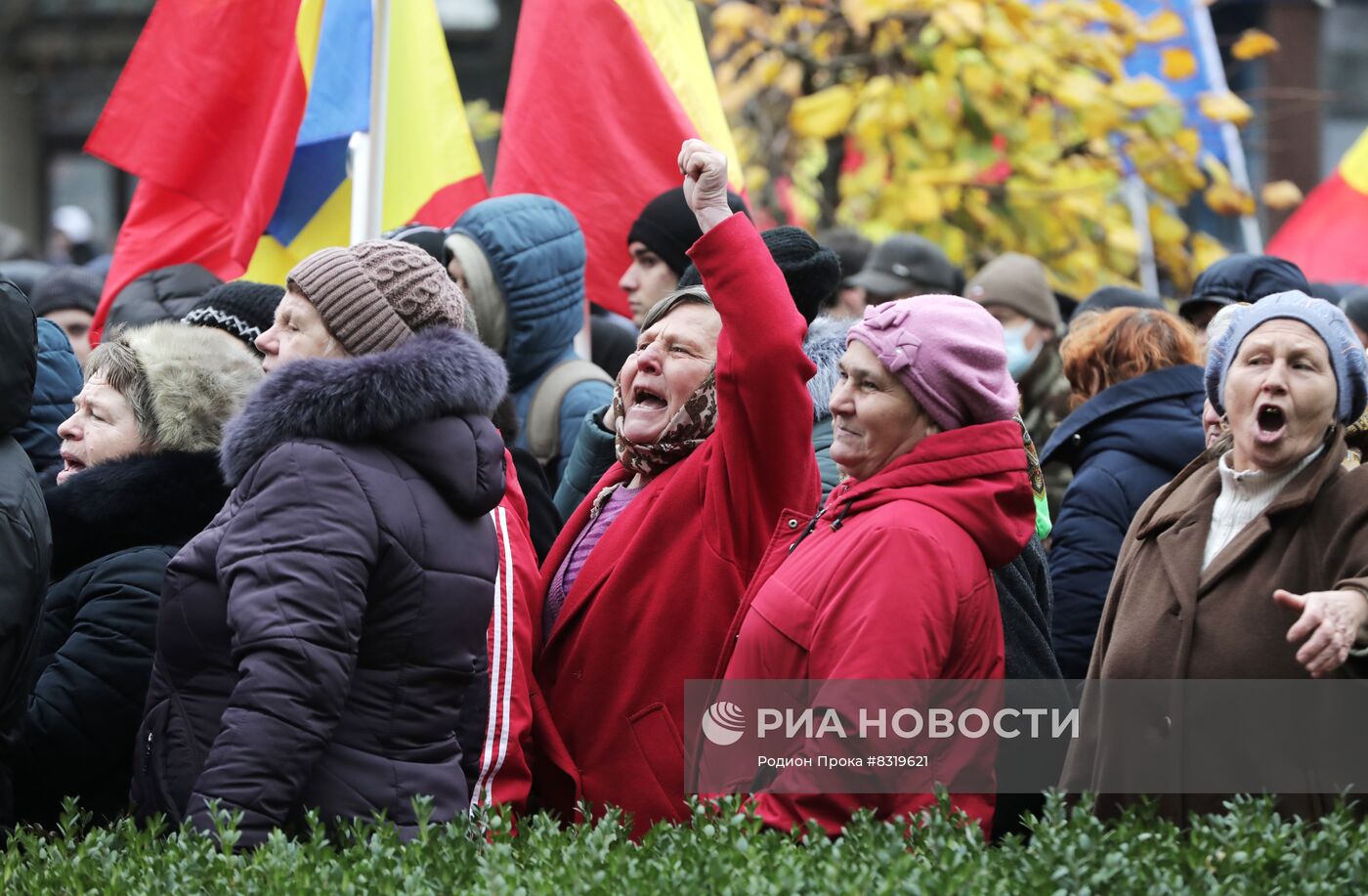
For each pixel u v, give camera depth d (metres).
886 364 9.59
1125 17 25.28
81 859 8.79
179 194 15.59
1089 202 24.88
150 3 50.38
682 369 10.82
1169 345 13.58
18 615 9.70
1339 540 9.09
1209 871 8.25
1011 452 9.57
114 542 10.80
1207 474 9.91
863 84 25.81
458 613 9.51
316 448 9.27
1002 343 9.74
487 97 44.84
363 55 14.96
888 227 24.98
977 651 9.30
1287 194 28.17
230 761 8.73
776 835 8.66
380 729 9.29
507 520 10.77
